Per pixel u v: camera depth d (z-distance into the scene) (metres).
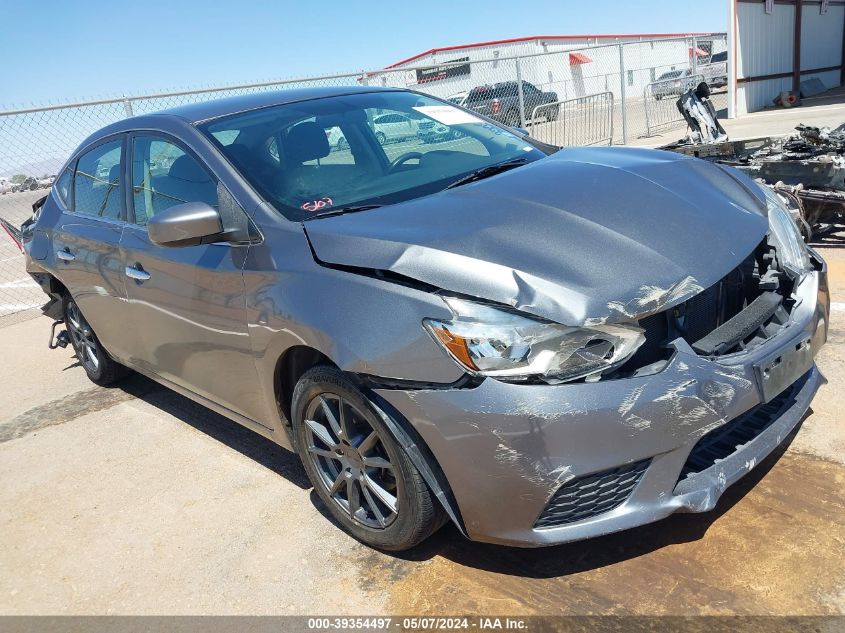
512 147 3.58
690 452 2.23
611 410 2.10
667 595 2.31
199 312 3.12
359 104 3.69
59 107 7.49
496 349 2.13
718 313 2.53
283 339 2.65
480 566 2.59
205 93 8.34
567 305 2.14
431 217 2.58
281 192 2.96
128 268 3.60
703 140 7.11
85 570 2.98
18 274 10.34
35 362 5.94
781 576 2.31
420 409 2.24
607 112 13.50
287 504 3.21
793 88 20.88
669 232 2.46
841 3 22.14
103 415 4.54
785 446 3.01
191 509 3.30
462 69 11.02
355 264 2.44
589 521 2.23
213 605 2.64
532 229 2.42
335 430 2.66
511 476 2.15
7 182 7.34
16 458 4.12
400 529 2.55
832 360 3.71
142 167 3.62
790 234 2.83
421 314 2.24
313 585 2.66
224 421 4.19
